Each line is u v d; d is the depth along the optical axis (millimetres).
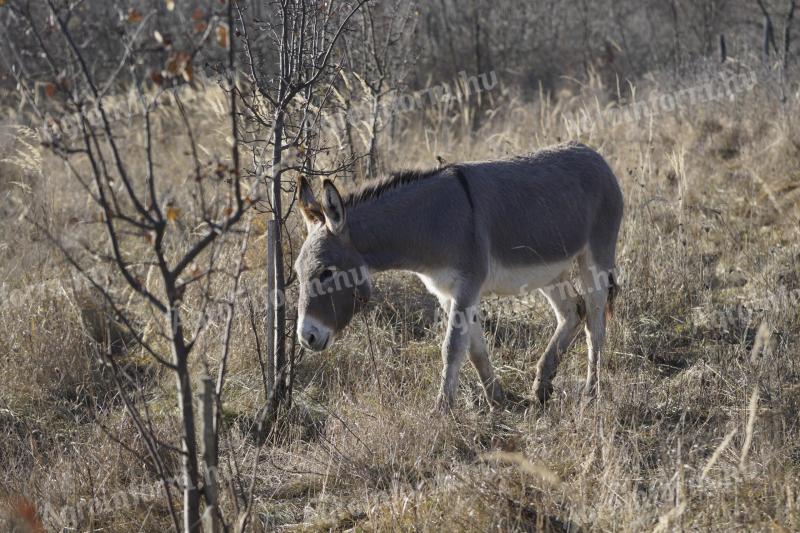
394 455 8266
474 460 8258
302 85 9234
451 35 28281
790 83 20891
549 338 11617
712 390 9430
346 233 8680
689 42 31469
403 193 9156
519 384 10648
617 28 32906
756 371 9461
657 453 8242
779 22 29344
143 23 5516
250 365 10953
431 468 8258
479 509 7062
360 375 10461
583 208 10305
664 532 6301
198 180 5551
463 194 9297
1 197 15734
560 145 10828
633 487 7566
